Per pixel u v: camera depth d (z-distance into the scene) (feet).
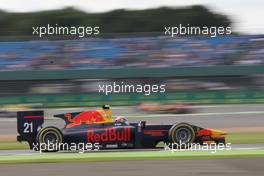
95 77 430.61
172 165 115.75
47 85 425.69
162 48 495.41
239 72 427.33
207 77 428.56
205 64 488.85
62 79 427.74
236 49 490.90
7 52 495.00
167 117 308.81
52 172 108.06
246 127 246.88
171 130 151.84
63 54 494.59
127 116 321.11
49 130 151.12
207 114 320.70
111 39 502.38
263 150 147.13
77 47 498.28
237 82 427.74
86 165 117.91
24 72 424.05
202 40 497.87
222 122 273.75
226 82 428.56
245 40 492.95
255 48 488.85
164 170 108.37
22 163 123.65
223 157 129.18
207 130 153.58
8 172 109.19
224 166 113.19
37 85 425.28
